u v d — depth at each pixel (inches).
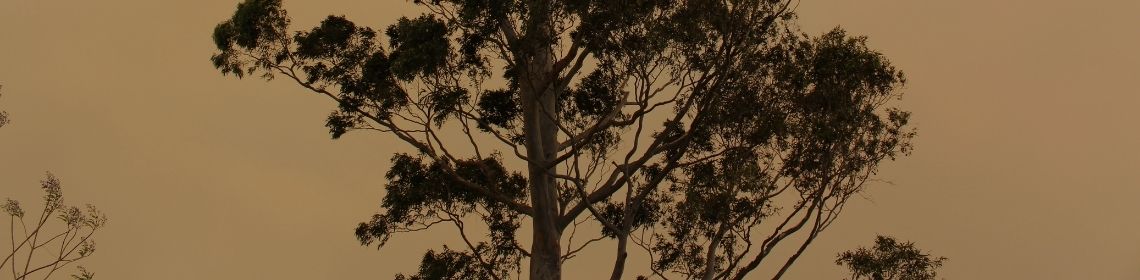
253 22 914.1
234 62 930.7
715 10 864.9
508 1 848.3
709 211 937.5
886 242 957.2
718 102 906.1
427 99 904.3
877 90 881.5
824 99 877.8
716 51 884.6
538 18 850.1
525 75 957.2
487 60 897.5
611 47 882.8
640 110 880.3
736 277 883.4
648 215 1032.8
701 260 1009.5
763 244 887.1
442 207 1042.1
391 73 909.2
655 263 1019.9
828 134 871.7
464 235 1037.8
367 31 937.5
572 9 846.5
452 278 1053.2
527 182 1072.8
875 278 944.9
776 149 920.3
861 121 885.2
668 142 1026.7
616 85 1022.4
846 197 898.7
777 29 898.7
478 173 1034.1
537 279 943.0
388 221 1032.2
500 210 1061.8
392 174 1025.5
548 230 956.6
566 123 1048.8
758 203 930.7
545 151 984.3
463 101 912.9
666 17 863.7
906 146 916.0
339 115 940.0
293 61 934.4
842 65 865.5
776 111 901.2
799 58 894.4
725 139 932.6
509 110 1035.9
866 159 906.7
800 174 909.8
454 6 869.8
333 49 932.0
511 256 1062.4
